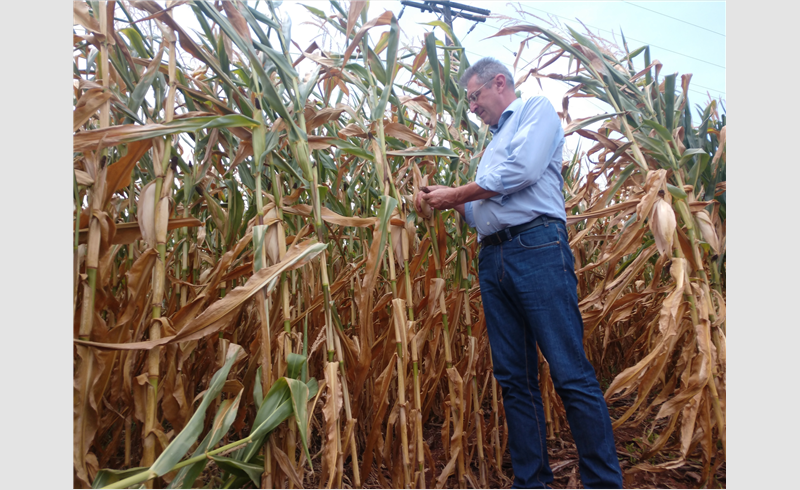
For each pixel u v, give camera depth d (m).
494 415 1.91
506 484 1.76
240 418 1.50
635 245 1.78
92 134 1.12
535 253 1.49
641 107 2.12
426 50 1.84
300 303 1.86
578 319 1.49
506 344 1.62
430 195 1.61
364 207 2.20
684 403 1.56
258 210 1.33
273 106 1.37
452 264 2.35
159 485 1.17
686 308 1.69
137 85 1.30
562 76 2.07
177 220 1.32
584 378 1.42
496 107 1.71
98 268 1.19
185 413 1.29
